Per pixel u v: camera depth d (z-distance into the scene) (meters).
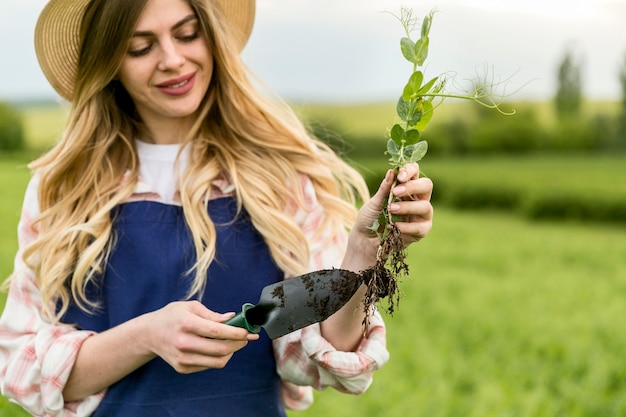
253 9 2.54
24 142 49.97
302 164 2.45
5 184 25.33
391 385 5.70
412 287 10.98
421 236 1.95
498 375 6.36
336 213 2.45
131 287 2.27
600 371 6.30
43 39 2.46
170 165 2.41
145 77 2.23
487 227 22.44
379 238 1.92
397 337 7.61
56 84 2.57
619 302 10.12
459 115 53.31
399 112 1.91
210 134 2.42
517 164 39.81
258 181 2.35
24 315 2.34
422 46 1.85
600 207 25.06
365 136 44.56
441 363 6.61
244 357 2.28
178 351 1.97
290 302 1.88
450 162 42.50
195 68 2.26
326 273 1.89
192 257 2.28
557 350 7.16
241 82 2.37
